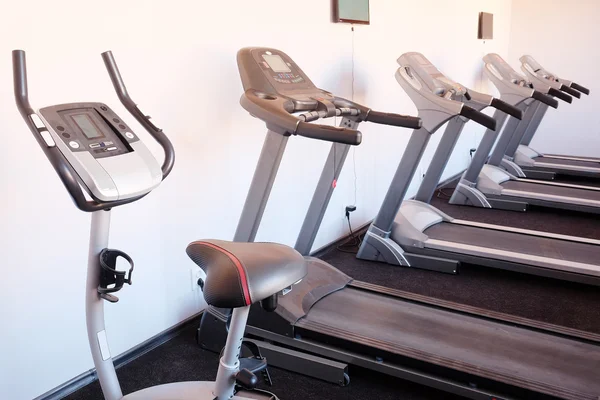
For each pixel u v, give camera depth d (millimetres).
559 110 7133
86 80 2186
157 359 2541
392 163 4805
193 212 2789
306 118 2373
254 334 2557
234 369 1528
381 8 4211
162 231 2635
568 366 2092
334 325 2432
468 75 6199
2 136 1935
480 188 5289
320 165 3795
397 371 2209
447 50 5543
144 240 2549
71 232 2215
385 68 4395
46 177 2090
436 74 3666
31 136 2020
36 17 1985
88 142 1516
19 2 1929
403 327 2426
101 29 2217
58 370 2248
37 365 2164
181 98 2615
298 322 2449
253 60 2459
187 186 2729
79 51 2146
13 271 2033
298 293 2631
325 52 3613
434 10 5125
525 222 4719
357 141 1917
